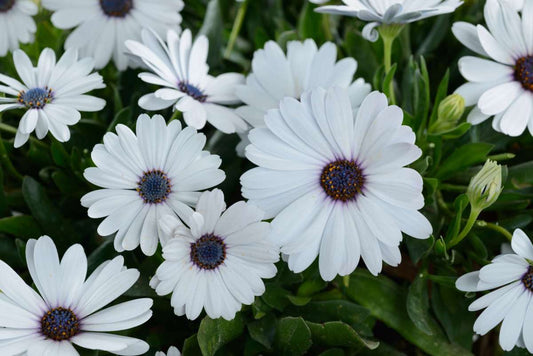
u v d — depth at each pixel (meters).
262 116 0.45
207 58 0.51
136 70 0.50
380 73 0.46
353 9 0.43
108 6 0.48
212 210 0.40
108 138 0.41
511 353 0.45
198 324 0.45
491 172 0.41
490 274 0.41
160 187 0.41
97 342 0.39
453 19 0.50
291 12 0.56
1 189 0.46
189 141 0.41
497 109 0.43
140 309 0.40
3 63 0.51
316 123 0.41
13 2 0.49
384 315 0.45
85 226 0.47
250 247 0.41
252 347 0.44
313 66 0.46
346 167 0.41
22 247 0.44
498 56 0.44
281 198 0.41
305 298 0.45
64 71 0.44
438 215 0.46
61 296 0.40
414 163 0.44
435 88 0.51
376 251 0.41
